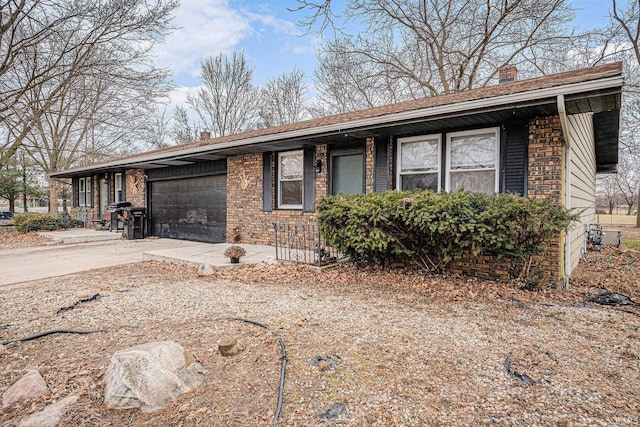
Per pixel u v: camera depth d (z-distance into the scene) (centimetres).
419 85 1764
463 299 468
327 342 326
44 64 1009
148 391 229
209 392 244
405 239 578
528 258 521
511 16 1402
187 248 894
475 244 508
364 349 312
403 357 297
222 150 897
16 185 2331
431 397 240
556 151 521
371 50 1686
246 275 620
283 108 2520
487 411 225
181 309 425
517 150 557
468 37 1509
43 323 375
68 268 708
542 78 652
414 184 684
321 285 551
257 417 218
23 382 243
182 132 2714
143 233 1255
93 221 1617
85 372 267
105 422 213
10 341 324
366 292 508
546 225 458
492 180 596
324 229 633
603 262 816
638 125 1511
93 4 910
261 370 273
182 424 212
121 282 579
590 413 223
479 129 603
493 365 284
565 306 442
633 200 2947
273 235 899
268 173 906
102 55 1041
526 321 387
